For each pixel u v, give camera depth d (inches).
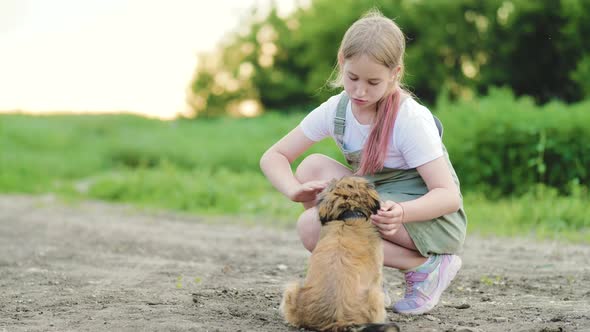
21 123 1203.2
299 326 192.5
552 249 371.2
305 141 222.4
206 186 637.9
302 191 210.7
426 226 212.7
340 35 1758.1
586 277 287.4
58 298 246.1
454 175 214.2
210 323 204.5
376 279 193.2
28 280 286.5
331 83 215.5
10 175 828.0
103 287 267.3
